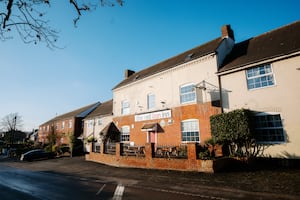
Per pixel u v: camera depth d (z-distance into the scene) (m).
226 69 14.24
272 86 12.17
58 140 39.41
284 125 11.40
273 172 9.87
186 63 17.19
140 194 7.83
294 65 11.47
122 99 24.06
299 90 11.11
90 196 7.73
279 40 13.64
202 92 15.69
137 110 21.50
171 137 17.41
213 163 10.62
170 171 12.11
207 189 8.02
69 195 7.94
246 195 7.02
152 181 10.08
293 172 9.62
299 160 10.66
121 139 22.80
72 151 28.77
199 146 11.89
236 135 11.44
